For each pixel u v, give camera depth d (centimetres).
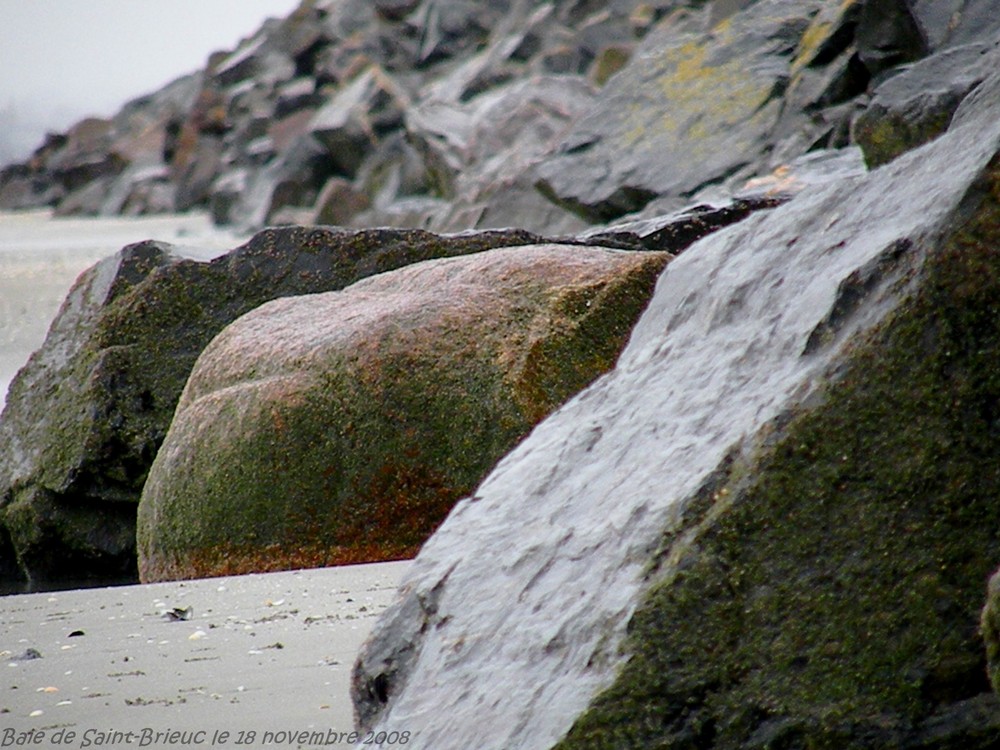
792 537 902
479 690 968
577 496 1088
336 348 2522
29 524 3177
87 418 3180
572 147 6938
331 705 1336
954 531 885
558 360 2503
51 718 1355
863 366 917
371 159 14075
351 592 2003
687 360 1136
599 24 15262
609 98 7106
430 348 2498
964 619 871
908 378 906
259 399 2508
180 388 3238
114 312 3294
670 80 6938
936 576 880
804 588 892
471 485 2431
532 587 1023
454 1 18612
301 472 2456
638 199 6431
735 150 6281
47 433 3241
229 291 3288
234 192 16662
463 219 7212
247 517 2473
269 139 18200
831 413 914
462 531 1161
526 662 962
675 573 907
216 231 15962
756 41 6819
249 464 2480
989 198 907
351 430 2456
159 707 1371
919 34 5553
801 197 1182
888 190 1060
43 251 13862
